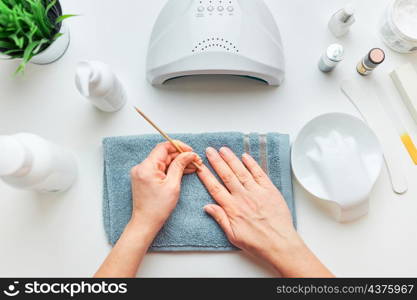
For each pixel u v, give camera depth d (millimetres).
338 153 516
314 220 551
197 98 581
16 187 461
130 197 543
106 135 573
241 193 527
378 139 536
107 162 545
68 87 582
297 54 591
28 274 547
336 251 547
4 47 502
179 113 579
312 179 540
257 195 522
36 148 461
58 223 555
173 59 520
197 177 549
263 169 549
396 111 579
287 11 600
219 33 509
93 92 484
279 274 536
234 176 536
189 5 521
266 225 512
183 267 540
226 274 538
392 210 556
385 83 585
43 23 502
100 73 478
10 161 415
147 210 499
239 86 583
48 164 470
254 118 577
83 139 573
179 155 524
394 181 561
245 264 539
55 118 576
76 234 552
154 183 500
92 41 591
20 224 554
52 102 579
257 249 507
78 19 594
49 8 535
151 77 555
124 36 593
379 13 600
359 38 595
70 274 545
